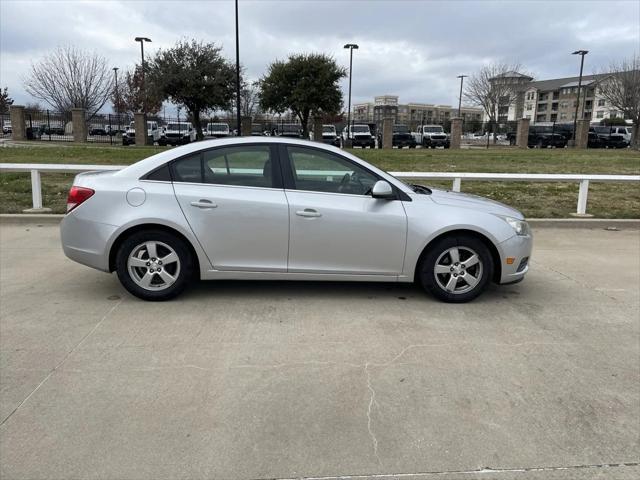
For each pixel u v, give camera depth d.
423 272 5.32
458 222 5.19
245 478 2.75
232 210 5.07
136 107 50.03
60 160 17.55
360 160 5.32
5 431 3.08
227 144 5.24
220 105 37.66
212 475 2.76
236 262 5.16
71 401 3.41
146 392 3.54
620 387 3.75
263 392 3.57
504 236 5.29
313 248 5.16
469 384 3.74
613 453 3.01
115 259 5.20
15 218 8.94
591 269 6.91
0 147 22.36
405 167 18.80
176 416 3.27
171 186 5.11
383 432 3.15
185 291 5.56
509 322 4.93
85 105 47.72
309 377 3.79
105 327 4.59
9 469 2.76
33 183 9.46
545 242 8.54
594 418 3.36
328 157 5.27
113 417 3.24
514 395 3.61
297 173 5.23
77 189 5.16
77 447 2.95
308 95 37.62
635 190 13.98
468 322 4.90
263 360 4.04
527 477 2.80
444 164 20.42
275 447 3.00
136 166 5.20
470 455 2.96
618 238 8.91
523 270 5.50
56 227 8.73
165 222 5.02
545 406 3.48
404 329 4.70
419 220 5.19
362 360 4.07
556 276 6.55
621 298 5.71
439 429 3.20
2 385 3.59
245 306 5.16
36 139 40.50
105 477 2.72
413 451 2.99
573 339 4.57
